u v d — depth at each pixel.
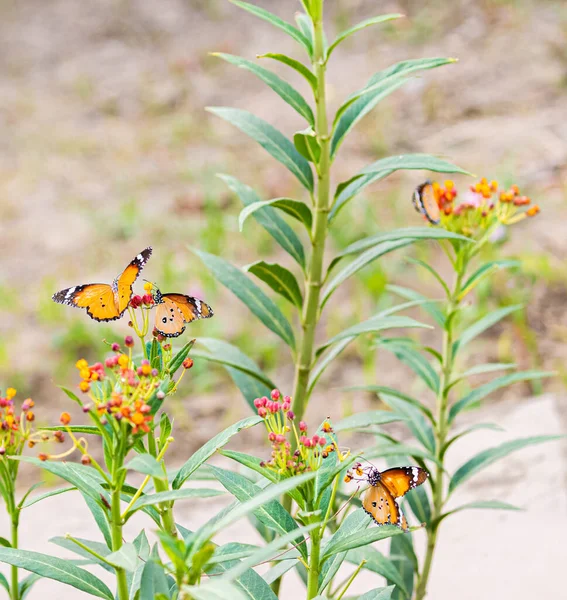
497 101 6.10
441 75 6.50
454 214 2.45
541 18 7.02
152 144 6.59
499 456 2.45
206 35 8.20
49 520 2.96
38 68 8.02
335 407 3.86
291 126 6.41
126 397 2.06
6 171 6.30
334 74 6.97
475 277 2.47
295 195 5.47
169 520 2.12
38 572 2.09
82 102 7.36
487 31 7.01
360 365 4.16
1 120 7.09
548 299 4.24
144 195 5.82
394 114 6.20
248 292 2.42
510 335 4.08
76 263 5.09
